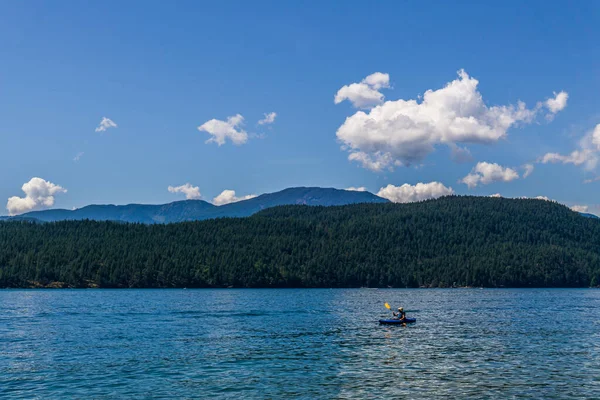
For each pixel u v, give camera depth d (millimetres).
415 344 59250
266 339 63094
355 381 41625
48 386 40188
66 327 74750
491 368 46219
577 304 135625
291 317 92000
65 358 50531
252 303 135500
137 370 45438
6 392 38594
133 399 36938
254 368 46219
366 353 53438
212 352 53938
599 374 44031
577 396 37625
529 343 60188
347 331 71125
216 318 89438
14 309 108438
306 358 50719
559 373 44250
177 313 99625
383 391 38781
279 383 41031
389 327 76188
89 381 41656
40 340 61812
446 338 64250
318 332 69875
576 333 69312
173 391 38844
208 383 41062
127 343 59656
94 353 53156
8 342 60188
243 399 36844
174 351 54469
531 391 38750
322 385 40438
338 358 50719
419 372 44656
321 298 166875
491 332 70188
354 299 160250
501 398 37062
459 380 41875
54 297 164625
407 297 176750
